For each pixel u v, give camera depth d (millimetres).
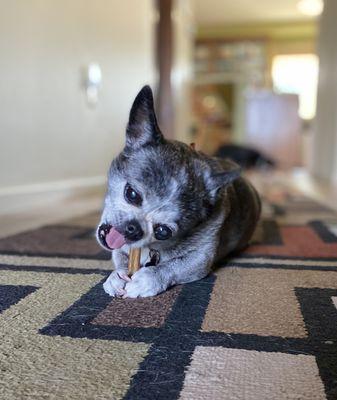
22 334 301
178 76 2176
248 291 404
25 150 952
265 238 657
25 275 440
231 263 508
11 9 862
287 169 2752
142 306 360
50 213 885
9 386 236
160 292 394
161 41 1864
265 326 323
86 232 672
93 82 1234
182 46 2289
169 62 1873
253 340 298
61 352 276
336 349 287
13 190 914
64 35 1086
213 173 436
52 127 1062
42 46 989
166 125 1891
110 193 426
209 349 283
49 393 231
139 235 394
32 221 784
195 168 429
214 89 3520
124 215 401
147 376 249
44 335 300
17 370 253
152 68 1815
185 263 418
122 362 264
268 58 3496
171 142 442
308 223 798
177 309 354
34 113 976
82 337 298
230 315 343
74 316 334
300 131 2766
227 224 491
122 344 288
